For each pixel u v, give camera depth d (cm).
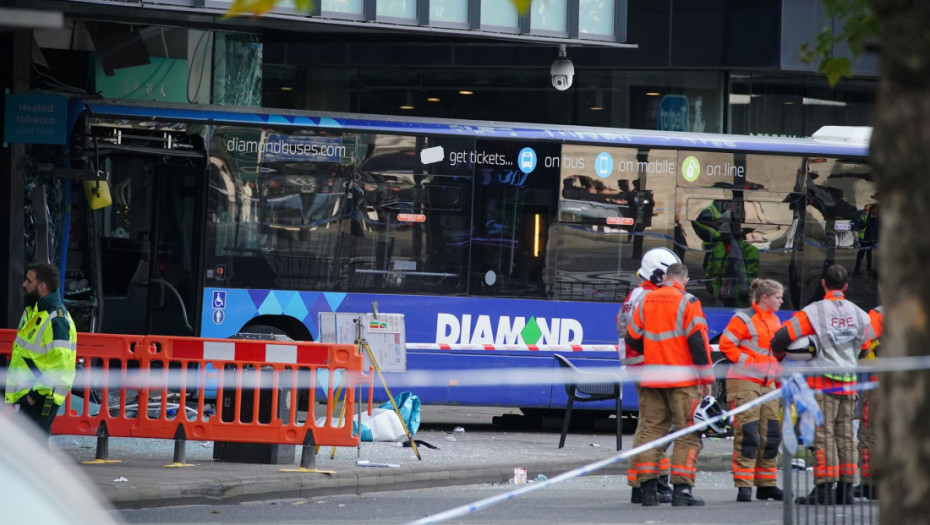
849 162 5556
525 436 5119
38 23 2102
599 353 5234
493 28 5088
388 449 4366
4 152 4928
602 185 5284
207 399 5219
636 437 3462
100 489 3203
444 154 5147
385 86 7738
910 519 1127
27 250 4894
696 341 3356
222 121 4947
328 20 4775
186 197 5000
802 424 2303
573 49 7481
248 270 4966
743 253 5438
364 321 4241
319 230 5031
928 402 1120
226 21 5072
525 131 5222
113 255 4953
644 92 7581
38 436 680
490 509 3341
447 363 5106
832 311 3441
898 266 1127
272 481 3503
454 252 5144
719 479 4228
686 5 7319
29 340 3141
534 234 5216
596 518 3167
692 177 5381
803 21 7119
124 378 3750
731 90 7538
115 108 4819
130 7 4609
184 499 3325
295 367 3738
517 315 5181
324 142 5041
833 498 2750
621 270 5291
